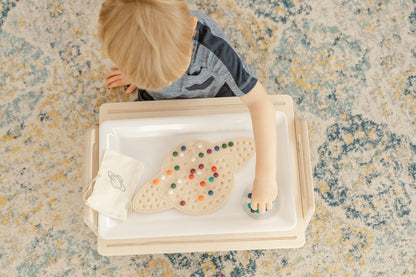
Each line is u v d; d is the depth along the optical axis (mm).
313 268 1176
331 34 1306
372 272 1170
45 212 1219
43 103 1284
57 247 1195
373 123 1252
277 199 887
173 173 905
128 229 870
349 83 1277
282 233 889
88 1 1329
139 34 537
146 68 571
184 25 571
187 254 1189
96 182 866
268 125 788
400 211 1201
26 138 1266
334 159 1237
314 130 1255
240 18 1321
